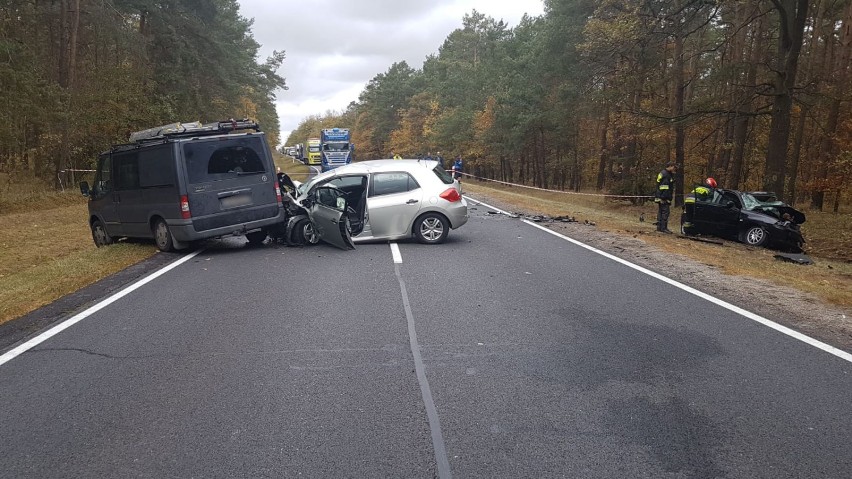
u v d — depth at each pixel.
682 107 25.52
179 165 10.32
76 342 5.74
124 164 11.63
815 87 20.83
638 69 28.67
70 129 24.20
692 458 3.45
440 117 62.75
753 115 19.28
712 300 7.10
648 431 3.78
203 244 11.87
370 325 6.12
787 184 27.62
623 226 15.93
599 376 4.70
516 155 51.75
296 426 3.90
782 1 19.08
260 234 12.04
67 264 9.86
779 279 8.41
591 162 43.88
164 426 3.93
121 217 11.87
